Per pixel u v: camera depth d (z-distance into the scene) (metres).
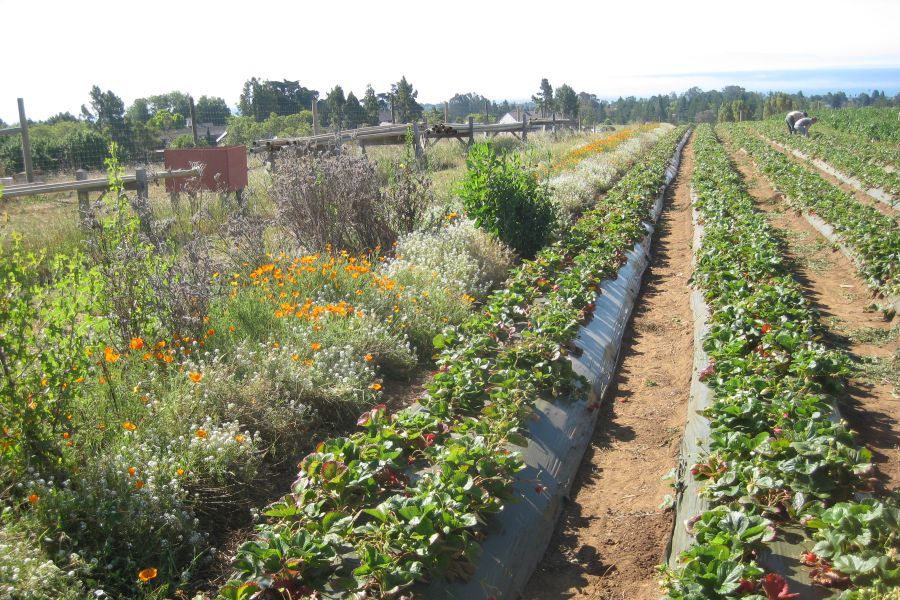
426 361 7.04
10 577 3.15
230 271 8.02
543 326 6.75
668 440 5.81
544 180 16.86
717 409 5.07
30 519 3.64
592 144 28.30
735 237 11.21
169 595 3.64
